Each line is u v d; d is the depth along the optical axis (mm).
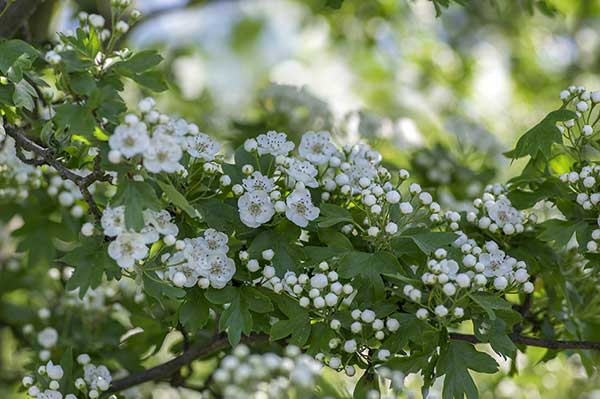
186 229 5250
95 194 6414
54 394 5410
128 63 4984
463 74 12445
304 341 5105
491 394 7812
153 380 6566
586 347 5520
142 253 4832
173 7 8977
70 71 4781
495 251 5277
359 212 5527
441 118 11656
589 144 5836
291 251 5277
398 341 5066
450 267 5020
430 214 5578
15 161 6496
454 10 12227
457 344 5062
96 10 8203
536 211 6484
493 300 4879
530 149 5602
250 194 5234
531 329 6324
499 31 12539
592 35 12820
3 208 6887
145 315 6398
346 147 5996
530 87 12531
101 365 6074
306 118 8352
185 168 5285
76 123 4727
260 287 5250
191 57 11148
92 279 4957
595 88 12688
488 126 11180
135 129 4598
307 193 5258
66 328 6926
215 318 6230
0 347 8656
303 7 14172
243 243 5336
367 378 5156
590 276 6004
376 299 5141
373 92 13070
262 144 5508
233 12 15594
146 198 4664
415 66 12703
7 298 8766
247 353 4359
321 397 5203
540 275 6000
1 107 5637
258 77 15625
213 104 10391
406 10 11422
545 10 9219
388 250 5305
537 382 7891
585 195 5395
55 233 6887
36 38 7902
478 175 8273
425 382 5047
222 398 6664
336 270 5273
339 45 12188
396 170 7758
